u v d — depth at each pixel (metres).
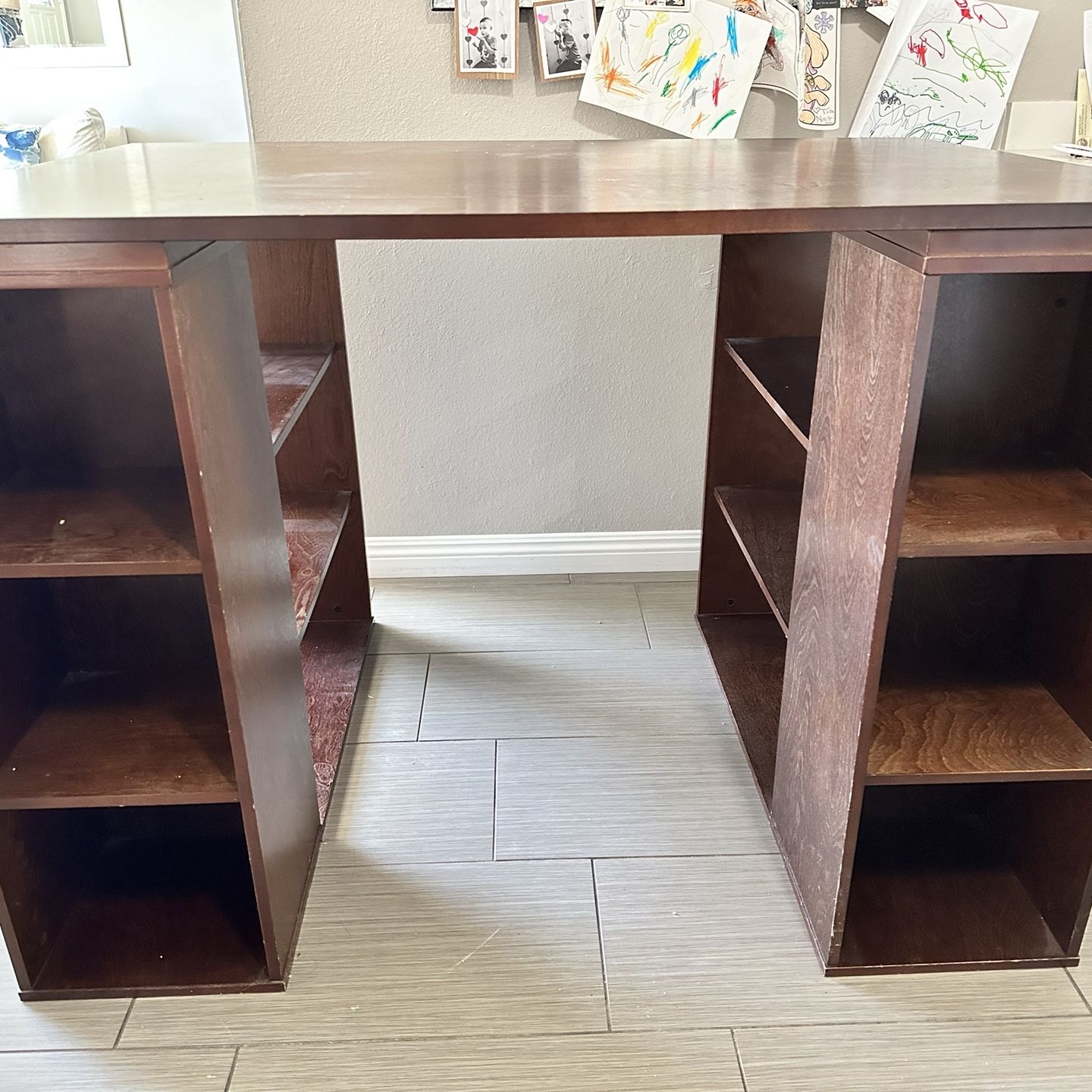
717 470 2.18
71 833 1.56
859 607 1.28
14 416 1.33
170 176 1.33
